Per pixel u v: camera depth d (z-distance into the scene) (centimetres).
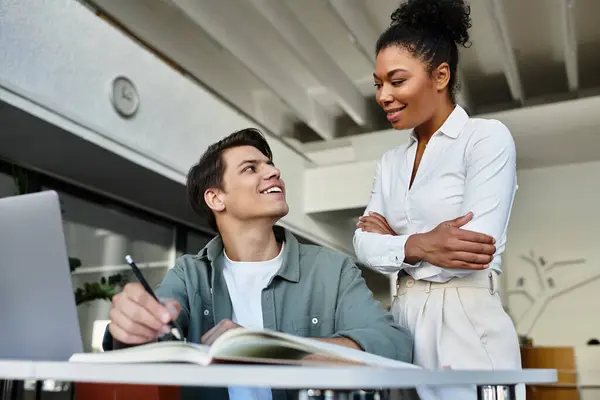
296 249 143
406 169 145
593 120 516
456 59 142
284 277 137
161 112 420
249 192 140
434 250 121
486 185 127
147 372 60
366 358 74
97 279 451
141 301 93
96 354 75
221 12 408
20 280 86
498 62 514
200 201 149
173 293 135
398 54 135
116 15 392
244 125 523
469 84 555
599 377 489
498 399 85
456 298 125
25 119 322
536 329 587
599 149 573
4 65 298
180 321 132
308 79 540
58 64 333
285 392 120
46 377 65
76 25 350
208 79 503
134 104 392
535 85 561
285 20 417
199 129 460
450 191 135
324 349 72
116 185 446
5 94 298
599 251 583
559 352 485
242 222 142
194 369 58
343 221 705
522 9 439
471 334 123
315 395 67
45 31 326
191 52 475
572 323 575
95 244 454
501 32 418
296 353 72
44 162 394
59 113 330
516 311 600
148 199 484
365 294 133
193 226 572
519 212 626
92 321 429
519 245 618
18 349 87
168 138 424
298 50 435
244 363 71
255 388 122
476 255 117
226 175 143
